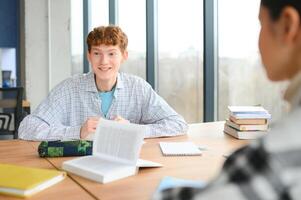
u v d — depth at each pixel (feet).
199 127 6.93
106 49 6.15
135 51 13.12
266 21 1.76
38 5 16.01
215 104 9.68
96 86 6.49
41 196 3.37
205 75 9.53
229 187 1.41
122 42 6.28
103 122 4.56
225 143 5.58
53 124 6.09
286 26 1.66
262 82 7.80
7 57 16.81
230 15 8.91
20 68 16.40
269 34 1.77
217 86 9.62
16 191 3.34
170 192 1.77
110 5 15.25
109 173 3.79
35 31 16.06
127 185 3.68
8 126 10.66
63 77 16.67
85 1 17.75
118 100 6.56
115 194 3.43
